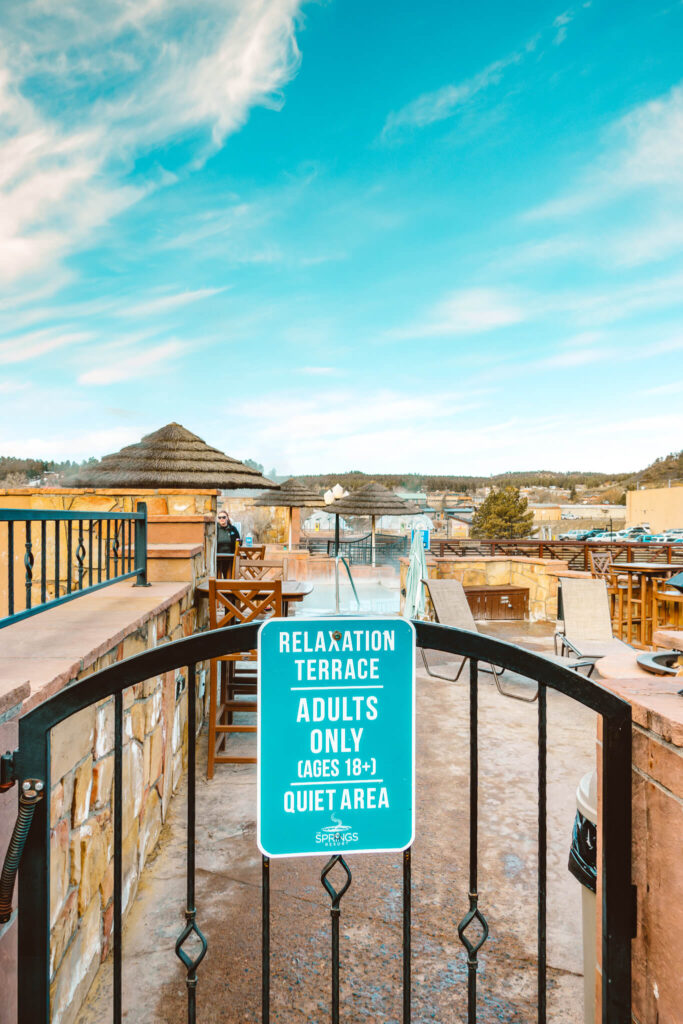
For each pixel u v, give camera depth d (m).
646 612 6.86
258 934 2.30
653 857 1.18
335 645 1.16
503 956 2.20
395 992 2.01
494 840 2.99
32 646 2.09
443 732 4.48
